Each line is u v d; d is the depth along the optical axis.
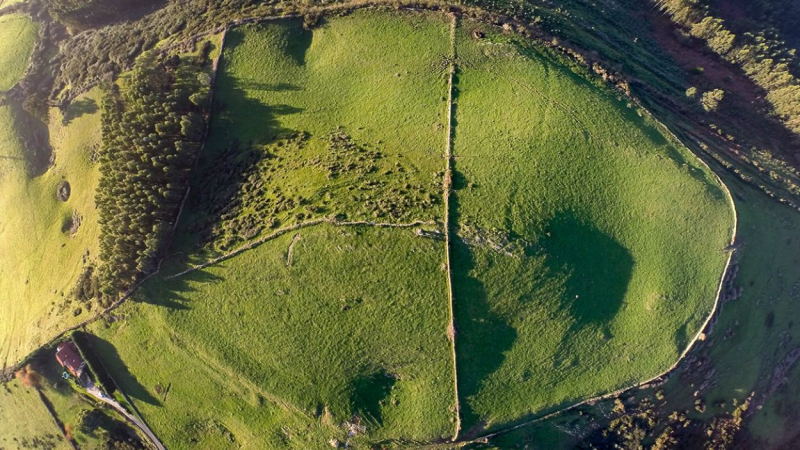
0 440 59.78
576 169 48.75
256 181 52.22
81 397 55.56
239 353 47.28
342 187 48.62
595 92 53.06
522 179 47.47
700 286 46.97
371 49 56.00
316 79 56.72
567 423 45.34
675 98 59.75
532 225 45.78
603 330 45.44
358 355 44.75
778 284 50.69
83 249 58.06
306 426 45.50
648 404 45.81
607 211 48.22
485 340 44.12
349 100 55.00
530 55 54.19
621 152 50.06
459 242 44.81
